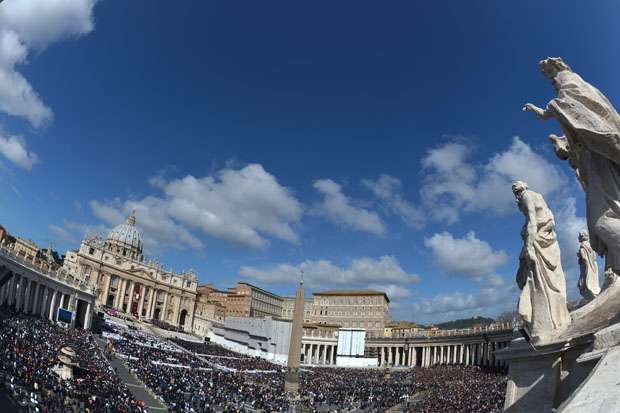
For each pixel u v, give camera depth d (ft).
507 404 28.19
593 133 22.41
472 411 158.10
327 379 302.86
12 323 190.70
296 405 199.62
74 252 581.94
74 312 314.14
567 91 24.29
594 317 24.81
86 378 144.77
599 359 19.01
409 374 336.90
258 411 181.16
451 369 342.64
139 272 615.57
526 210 29.30
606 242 22.91
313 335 499.92
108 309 491.72
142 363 228.02
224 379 235.20
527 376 27.12
